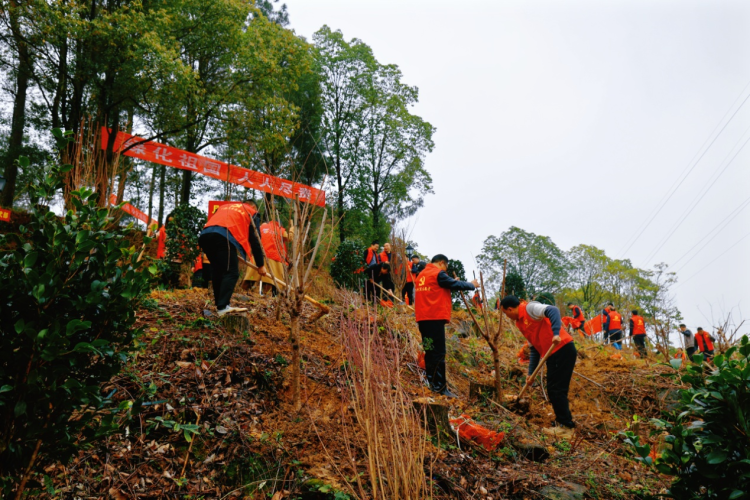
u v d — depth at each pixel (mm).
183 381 4105
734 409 2707
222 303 5062
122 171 5664
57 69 13539
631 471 4387
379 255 10727
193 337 4727
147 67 12844
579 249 42562
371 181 25266
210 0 14547
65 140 2678
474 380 6004
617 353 10172
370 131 24797
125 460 3355
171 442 3572
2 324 2311
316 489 3246
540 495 3688
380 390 3152
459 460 3879
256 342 5012
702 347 10992
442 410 4230
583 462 4379
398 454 2965
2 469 2270
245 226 5250
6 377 2232
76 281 2422
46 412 2297
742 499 2676
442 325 5477
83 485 3135
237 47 15258
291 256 4410
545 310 5301
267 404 4121
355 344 3473
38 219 2424
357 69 24016
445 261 5793
